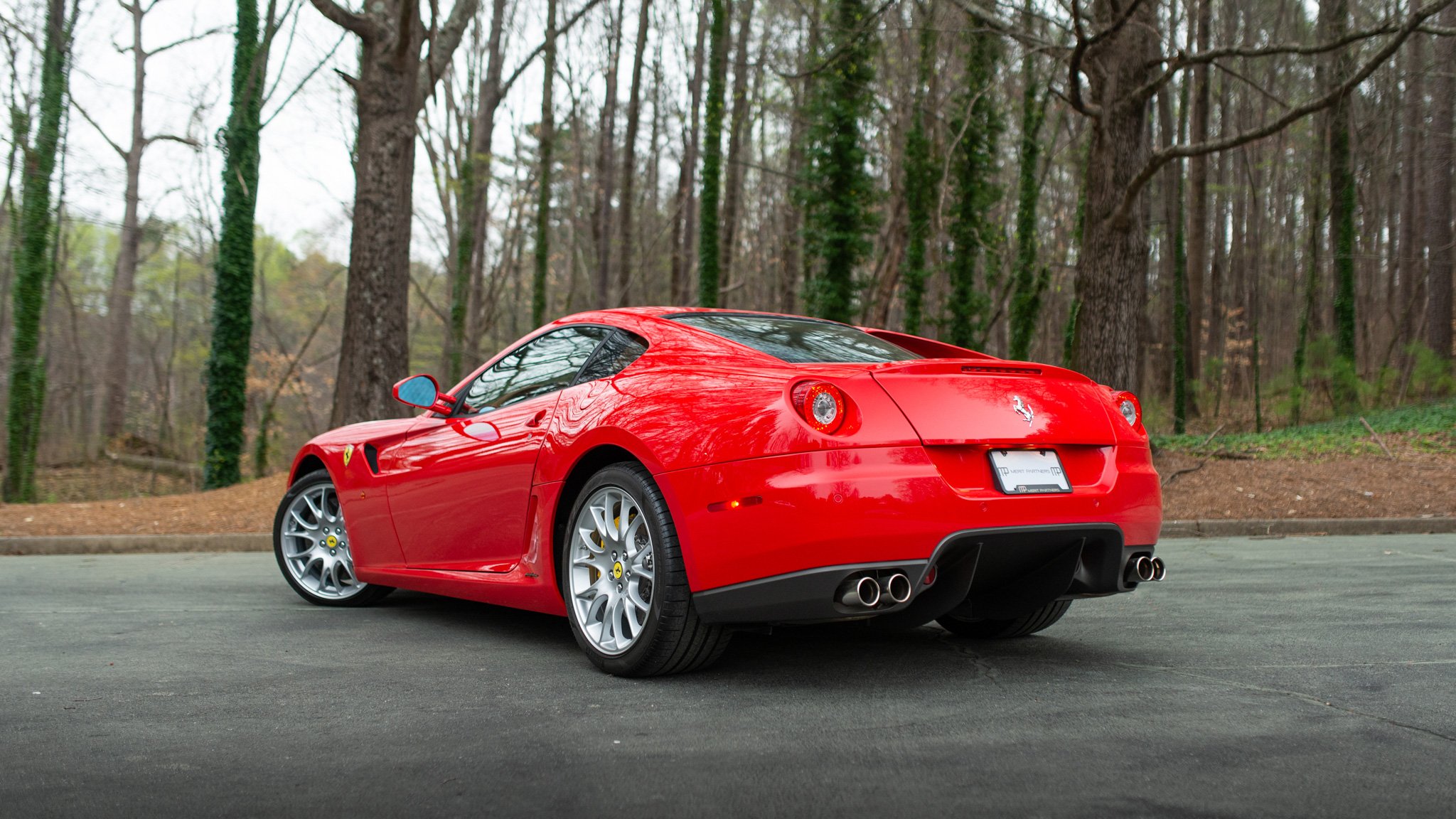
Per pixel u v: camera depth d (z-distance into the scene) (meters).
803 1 18.02
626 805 2.07
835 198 20.66
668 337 3.59
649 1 29.42
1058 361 40.12
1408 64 24.27
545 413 3.79
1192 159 28.14
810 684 3.19
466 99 29.50
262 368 34.56
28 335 19.39
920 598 3.15
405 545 4.53
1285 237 40.47
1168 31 13.83
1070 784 2.17
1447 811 1.99
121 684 3.24
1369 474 11.77
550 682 3.25
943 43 20.27
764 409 2.98
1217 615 4.59
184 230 31.47
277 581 6.21
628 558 3.33
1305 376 22.41
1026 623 3.86
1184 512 10.20
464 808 2.06
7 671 3.45
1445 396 21.47
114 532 9.05
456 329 27.69
